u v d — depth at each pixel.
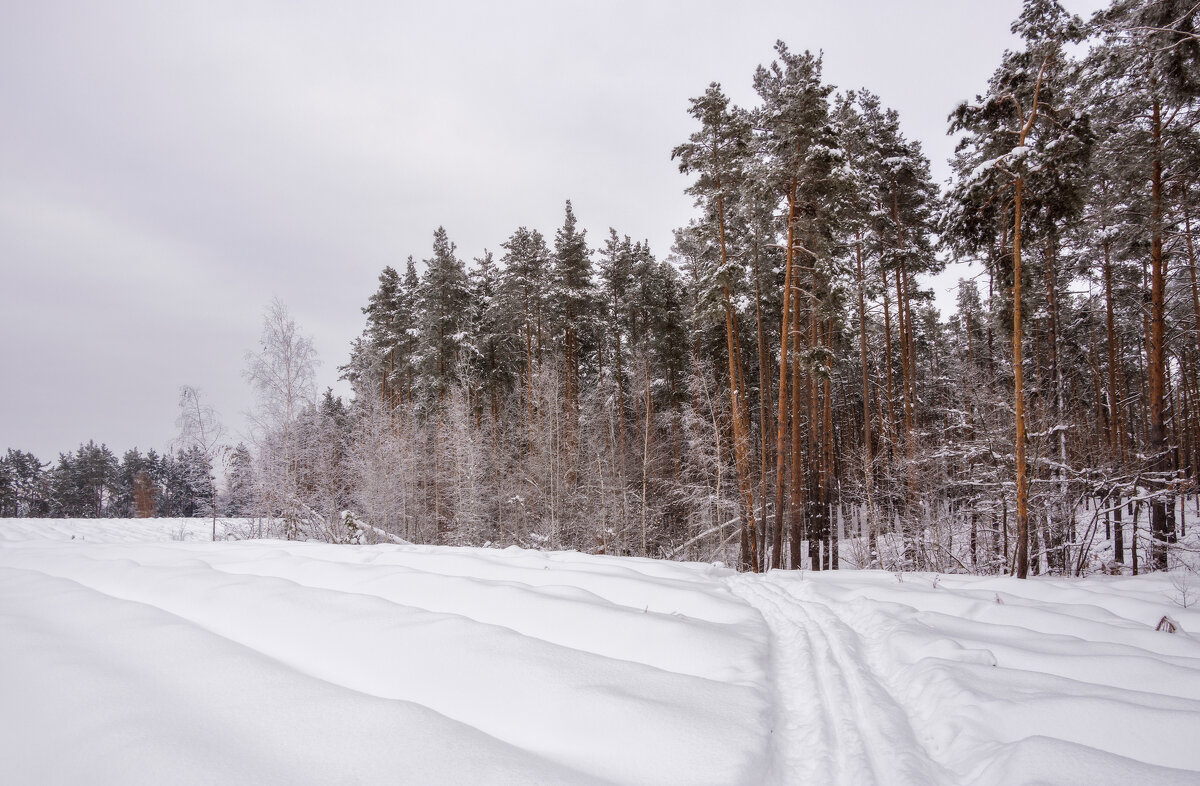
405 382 34.81
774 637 6.69
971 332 30.11
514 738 4.11
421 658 5.42
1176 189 14.84
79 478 71.88
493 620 6.84
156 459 76.19
